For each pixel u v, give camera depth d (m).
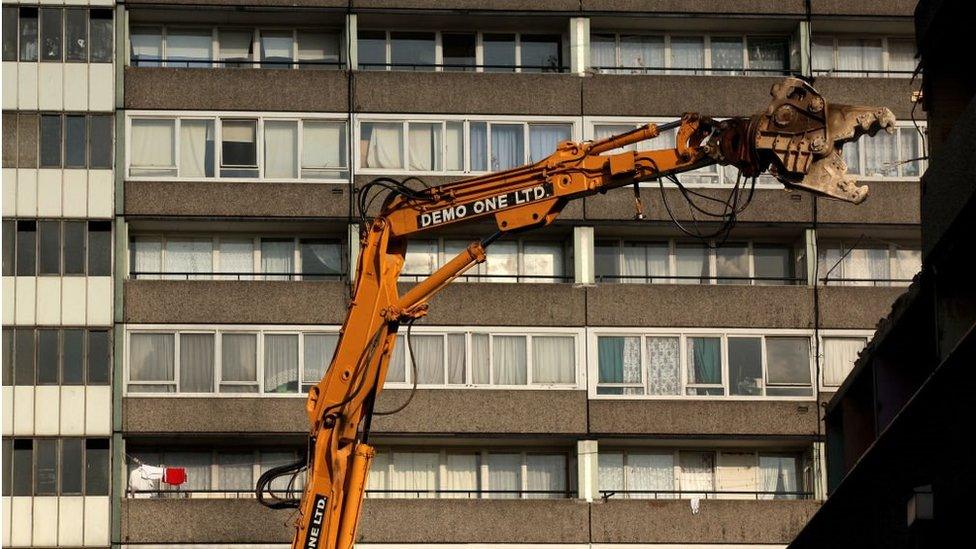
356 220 63.09
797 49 65.50
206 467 62.53
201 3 63.75
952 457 32.72
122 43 63.62
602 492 62.47
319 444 39.72
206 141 63.41
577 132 64.00
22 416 61.69
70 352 62.09
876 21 65.12
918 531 34.12
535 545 61.50
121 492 61.47
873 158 65.06
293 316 62.56
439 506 61.56
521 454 63.38
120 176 62.94
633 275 64.75
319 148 63.56
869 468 36.47
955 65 39.84
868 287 63.84
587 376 62.78
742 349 63.38
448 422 62.06
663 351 63.19
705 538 61.91
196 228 63.50
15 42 63.41
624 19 64.94
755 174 38.88
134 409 61.72
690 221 63.62
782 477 63.72
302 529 39.44
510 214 40.38
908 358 44.28
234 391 62.25
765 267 65.19
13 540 61.06
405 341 62.62
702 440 62.66
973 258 37.59
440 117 63.81
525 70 65.25
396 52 65.12
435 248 64.19
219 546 61.16
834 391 63.19
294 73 63.75
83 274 62.44
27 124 63.03
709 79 64.38
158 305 62.44
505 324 62.84
